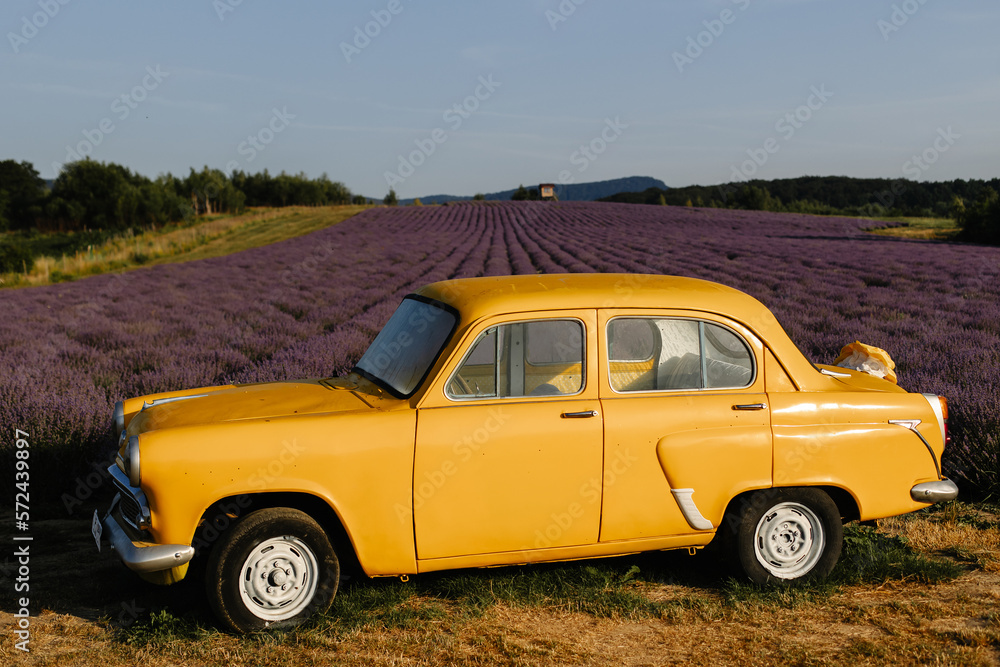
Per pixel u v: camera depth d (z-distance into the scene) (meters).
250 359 10.47
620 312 3.56
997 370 7.24
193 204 78.75
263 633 3.17
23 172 91.75
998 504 5.03
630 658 3.07
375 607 3.45
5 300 19.47
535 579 3.73
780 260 26.94
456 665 2.99
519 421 3.36
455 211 79.00
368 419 3.25
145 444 3.04
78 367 9.02
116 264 37.78
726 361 3.67
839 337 10.93
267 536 3.18
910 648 3.08
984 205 43.25
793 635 3.25
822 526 3.73
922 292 17.09
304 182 101.12
